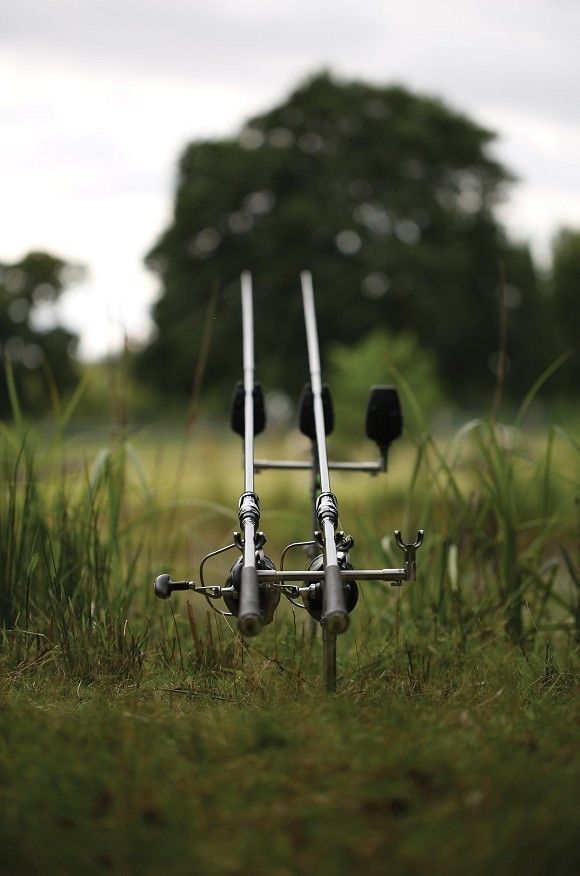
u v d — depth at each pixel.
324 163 47.00
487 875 2.21
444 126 49.06
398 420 4.34
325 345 43.12
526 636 4.89
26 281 43.50
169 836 2.38
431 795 2.61
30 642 4.46
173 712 3.37
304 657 4.36
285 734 2.98
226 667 4.26
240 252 46.84
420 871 2.23
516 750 2.94
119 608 4.70
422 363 18.75
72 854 2.30
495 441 5.38
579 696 3.65
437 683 3.88
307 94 48.25
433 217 47.38
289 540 9.02
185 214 47.53
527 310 50.50
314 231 45.41
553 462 8.16
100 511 5.39
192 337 44.00
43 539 4.87
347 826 2.43
